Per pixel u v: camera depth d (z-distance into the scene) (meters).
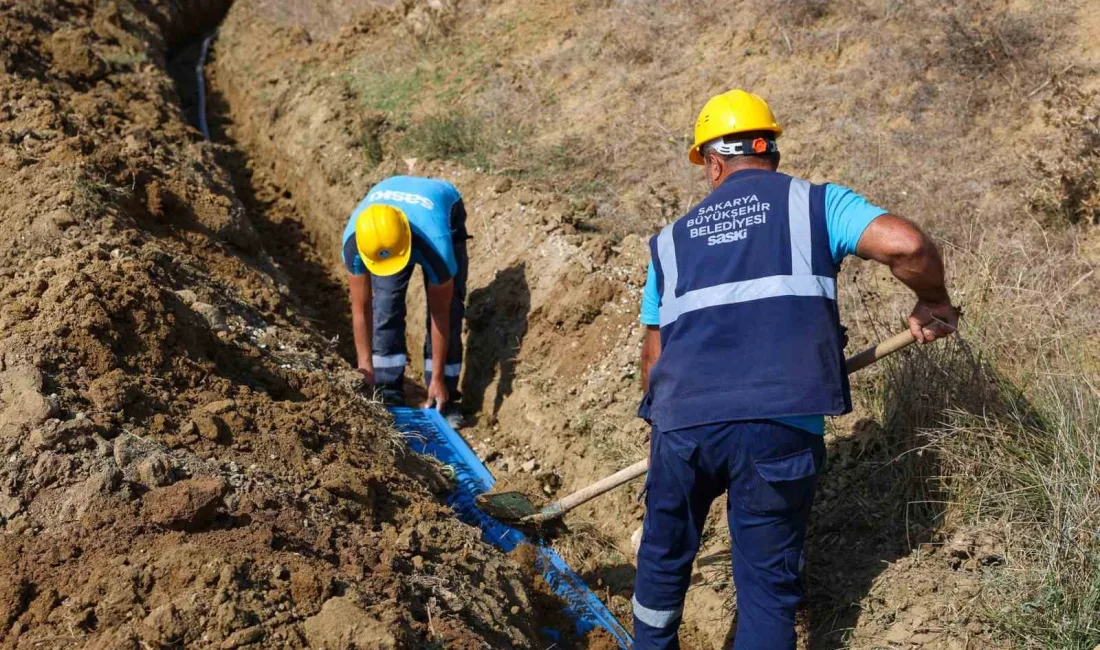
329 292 7.38
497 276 6.09
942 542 3.53
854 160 5.95
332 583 2.87
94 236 4.91
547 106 7.83
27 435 3.28
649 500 3.26
